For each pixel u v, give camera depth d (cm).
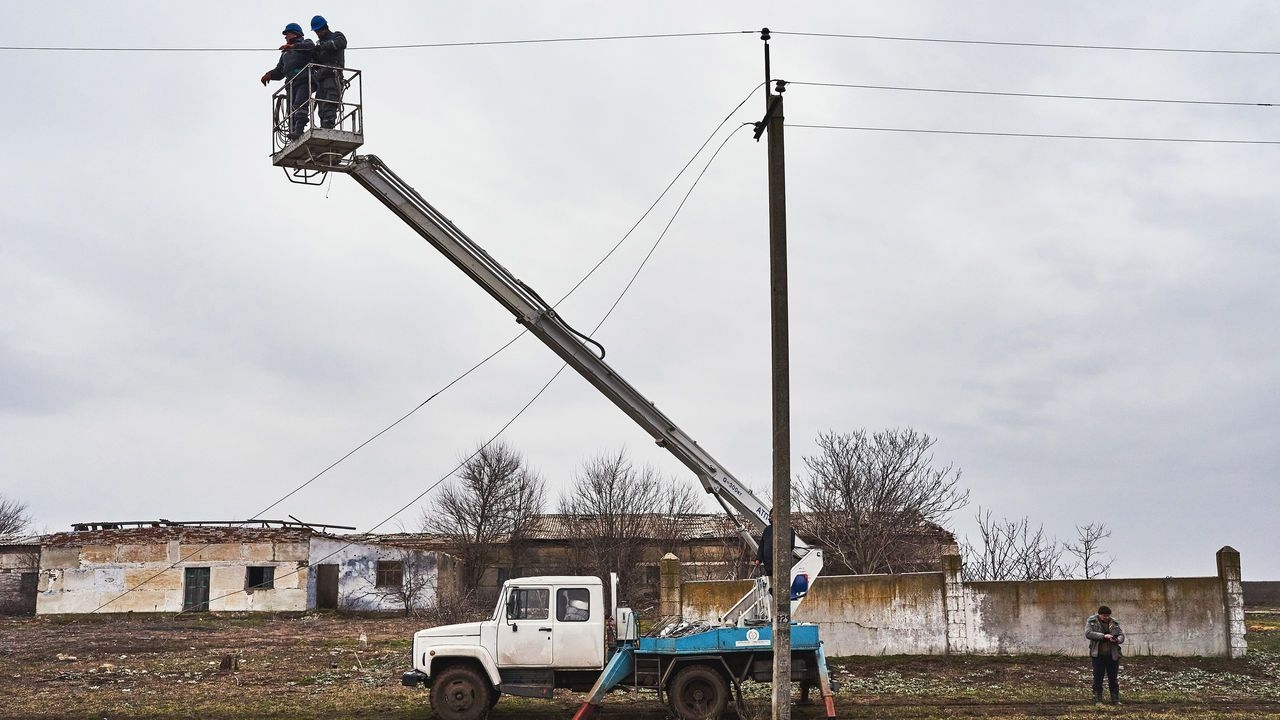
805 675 1619
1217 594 2320
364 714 1689
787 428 1509
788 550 1492
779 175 1540
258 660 2458
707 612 2391
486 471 4950
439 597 3912
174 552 4147
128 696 1877
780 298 1524
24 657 2556
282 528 4250
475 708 1586
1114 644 1758
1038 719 1592
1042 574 3312
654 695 1916
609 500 4834
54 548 4116
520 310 1638
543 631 1603
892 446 3834
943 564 2358
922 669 2200
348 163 1581
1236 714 1631
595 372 1677
